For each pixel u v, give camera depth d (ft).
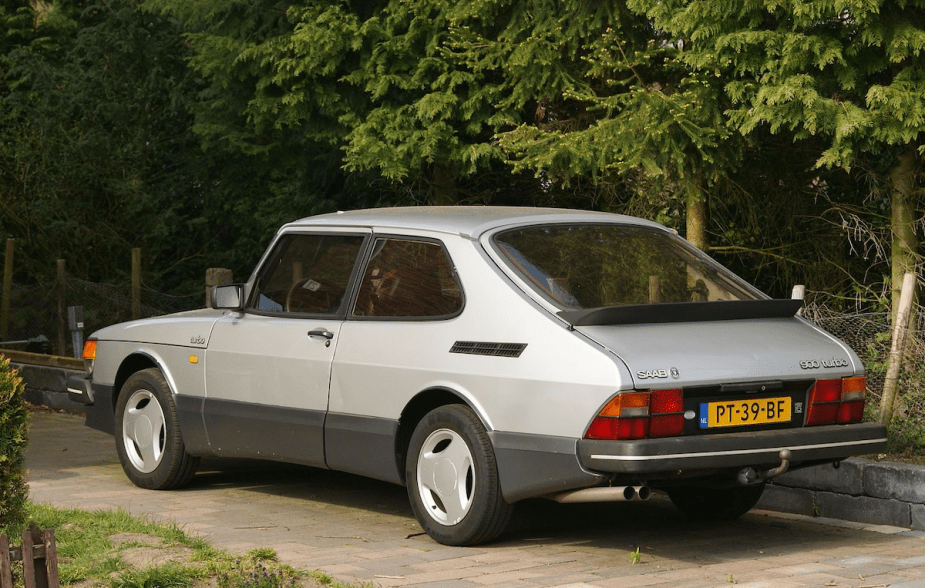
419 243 22.30
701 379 18.83
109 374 28.14
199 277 63.10
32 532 14.23
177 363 26.37
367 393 22.08
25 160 60.64
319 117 45.27
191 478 26.63
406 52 41.65
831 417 20.43
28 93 63.82
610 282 21.02
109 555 17.69
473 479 20.10
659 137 31.65
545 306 19.94
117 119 60.39
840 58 29.07
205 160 59.16
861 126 28.78
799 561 19.70
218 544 20.86
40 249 60.90
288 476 28.68
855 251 37.09
